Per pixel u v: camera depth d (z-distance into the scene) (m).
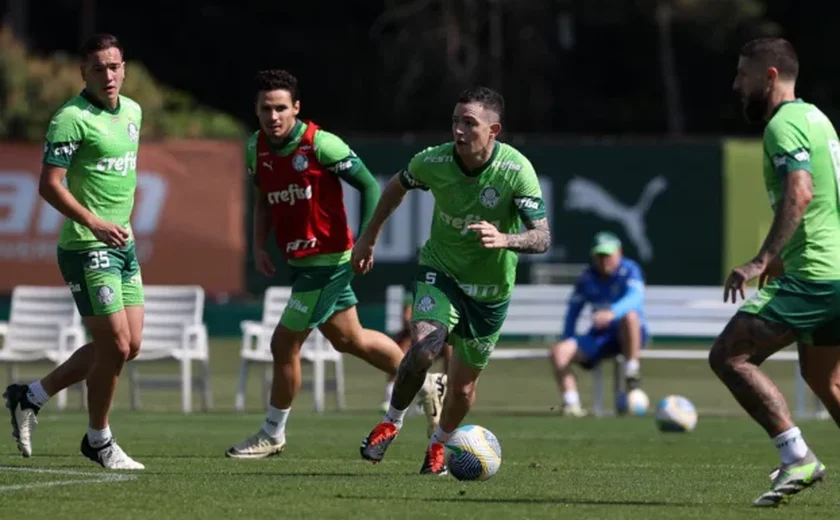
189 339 59.03
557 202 92.06
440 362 72.00
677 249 92.12
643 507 26.17
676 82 177.25
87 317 31.64
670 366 82.12
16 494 26.91
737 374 25.52
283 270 91.12
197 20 176.25
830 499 27.56
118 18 175.75
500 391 68.38
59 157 30.61
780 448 25.66
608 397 67.88
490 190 29.75
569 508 25.91
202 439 42.22
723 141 91.94
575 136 175.25
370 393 67.00
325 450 38.66
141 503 25.81
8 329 60.28
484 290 30.36
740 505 26.56
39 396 33.72
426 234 90.19
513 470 33.38
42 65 117.50
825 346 26.30
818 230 25.47
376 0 177.88
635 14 173.12
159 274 90.00
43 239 90.25
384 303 90.19
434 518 24.38
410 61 161.12
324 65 175.00
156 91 125.88
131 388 58.28
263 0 177.38
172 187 90.25
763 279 28.03
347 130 172.00
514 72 165.75
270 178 34.88
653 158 92.12
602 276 57.25
